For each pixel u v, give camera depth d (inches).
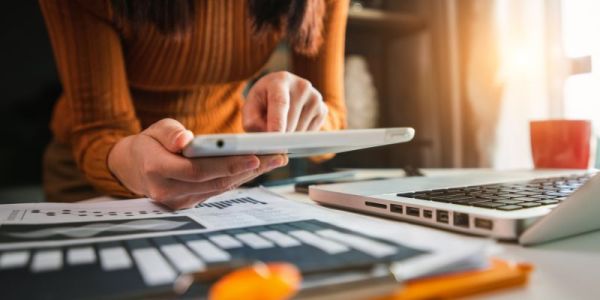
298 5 30.2
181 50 31.7
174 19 27.8
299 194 24.8
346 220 13.9
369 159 68.2
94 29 27.7
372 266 8.0
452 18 64.4
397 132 14.8
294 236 11.5
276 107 20.3
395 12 70.8
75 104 27.1
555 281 9.5
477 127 61.6
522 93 56.4
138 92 34.7
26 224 13.9
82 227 13.4
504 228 12.1
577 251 11.9
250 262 8.3
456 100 64.6
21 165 56.6
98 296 7.5
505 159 58.6
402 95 71.4
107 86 27.5
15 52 55.6
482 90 60.6
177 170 15.9
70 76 27.7
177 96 34.9
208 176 16.1
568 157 29.4
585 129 29.2
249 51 34.7
